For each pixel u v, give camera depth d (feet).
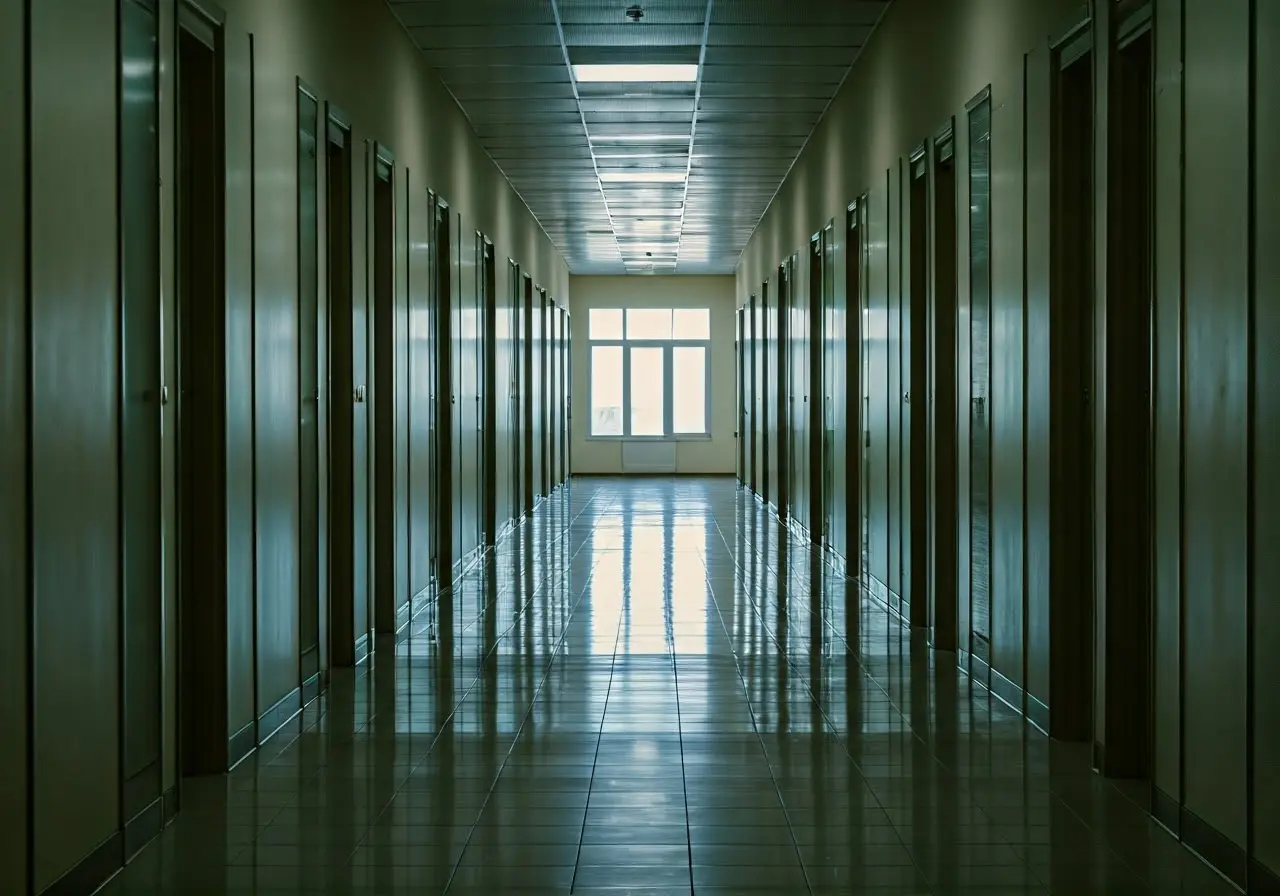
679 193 55.47
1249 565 11.96
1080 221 17.99
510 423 50.88
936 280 25.35
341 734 18.52
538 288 64.39
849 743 17.97
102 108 12.67
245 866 13.05
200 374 16.33
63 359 11.74
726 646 25.50
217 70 16.38
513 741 18.08
